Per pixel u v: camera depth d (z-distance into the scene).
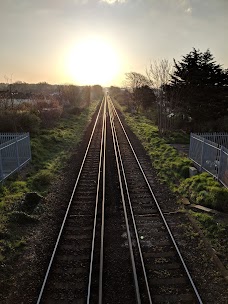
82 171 16.08
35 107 30.02
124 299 6.52
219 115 25.75
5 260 7.87
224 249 8.42
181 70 27.22
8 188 12.72
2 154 13.83
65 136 25.55
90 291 6.74
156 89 29.25
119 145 23.05
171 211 11.05
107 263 7.81
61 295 6.68
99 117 42.56
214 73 26.14
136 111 46.50
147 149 21.45
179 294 6.68
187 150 20.98
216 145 13.95
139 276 7.26
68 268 7.62
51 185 13.81
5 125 22.22
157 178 14.87
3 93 32.22
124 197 12.36
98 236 9.23
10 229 9.43
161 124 26.72
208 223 9.82
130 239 8.81
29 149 17.25
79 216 10.63
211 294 6.68
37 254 8.27
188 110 26.88
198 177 13.41
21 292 6.79
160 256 8.16
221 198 10.92
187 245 8.72
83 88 72.38
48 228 9.79
